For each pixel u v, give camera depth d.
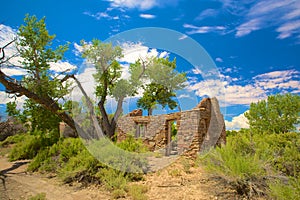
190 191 5.24
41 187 6.02
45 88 13.17
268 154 5.97
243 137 6.83
